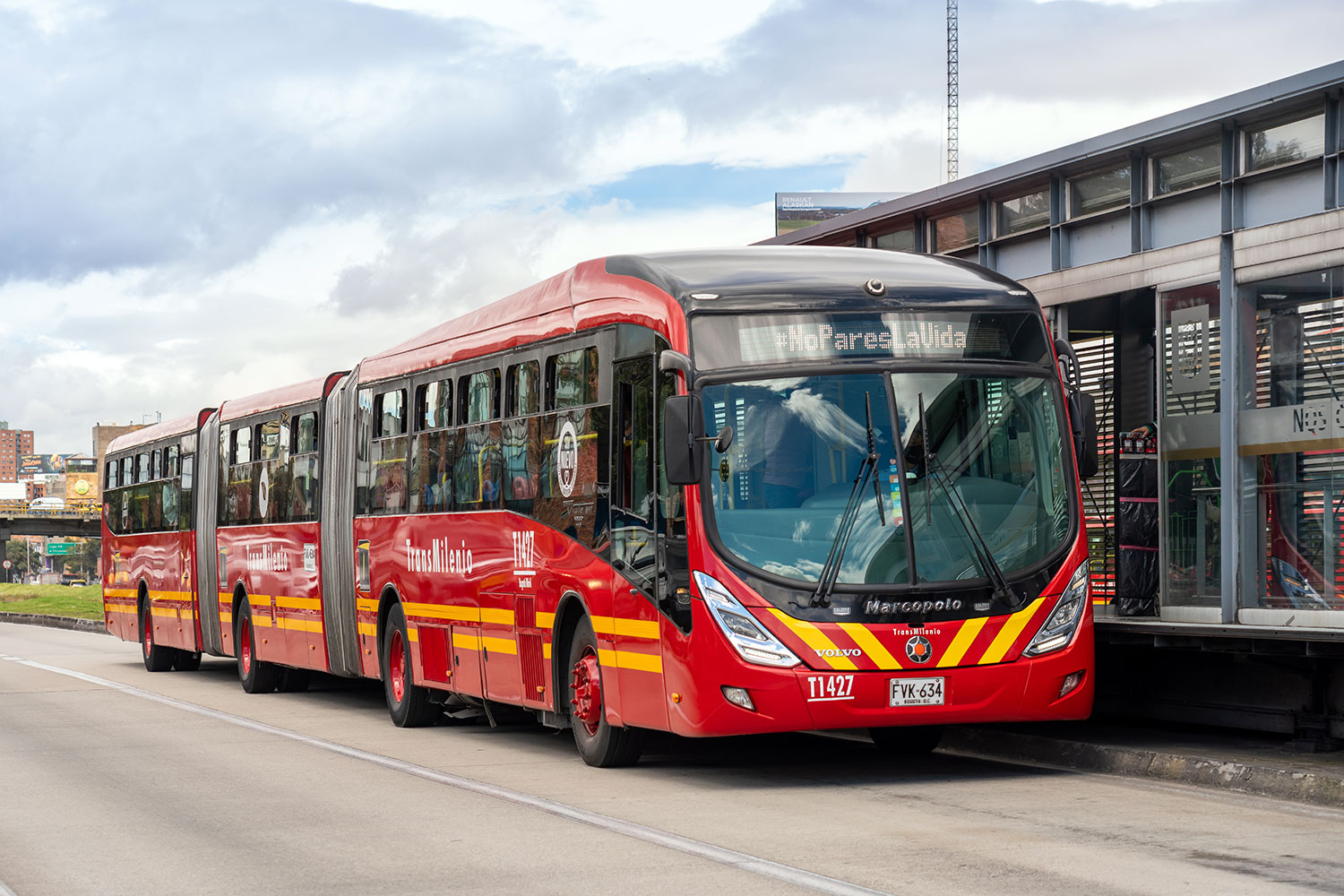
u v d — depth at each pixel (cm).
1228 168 1470
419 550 1675
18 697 2145
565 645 1352
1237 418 1451
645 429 1187
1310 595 1377
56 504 17338
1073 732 1355
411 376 1725
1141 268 1562
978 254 1786
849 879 781
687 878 796
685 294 1151
